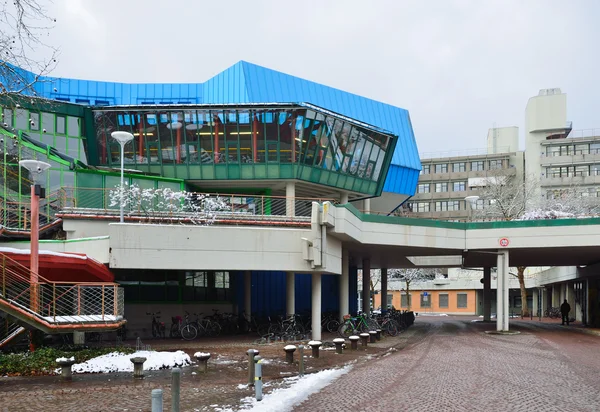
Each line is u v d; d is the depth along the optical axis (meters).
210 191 39.41
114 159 36.06
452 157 94.00
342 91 47.44
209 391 12.17
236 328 28.91
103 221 26.44
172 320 27.19
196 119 35.75
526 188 62.12
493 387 12.67
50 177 30.17
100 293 19.30
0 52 12.41
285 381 13.54
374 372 15.13
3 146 29.50
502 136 97.75
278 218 29.12
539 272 60.88
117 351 17.53
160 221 26.81
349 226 25.53
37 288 16.95
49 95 40.53
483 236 30.62
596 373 15.09
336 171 38.53
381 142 41.34
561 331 32.75
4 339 17.83
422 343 24.86
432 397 11.41
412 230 29.80
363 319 27.16
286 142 35.97
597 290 39.91
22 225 27.50
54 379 13.98
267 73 42.50
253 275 35.97
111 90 42.97
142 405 10.76
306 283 41.62
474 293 73.88
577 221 29.27
